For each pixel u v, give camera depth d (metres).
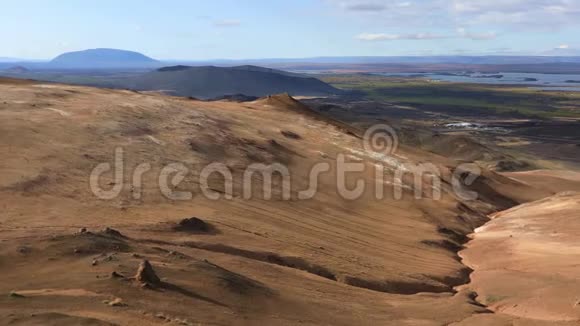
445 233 29.80
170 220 20.06
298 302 13.78
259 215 23.98
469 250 27.66
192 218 20.05
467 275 22.83
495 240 28.88
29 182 20.61
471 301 18.53
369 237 25.44
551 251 25.20
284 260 18.80
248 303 12.48
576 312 16.47
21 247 13.05
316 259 19.73
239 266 16.08
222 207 23.56
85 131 27.66
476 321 15.67
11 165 21.70
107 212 19.78
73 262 12.60
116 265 12.54
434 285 20.27
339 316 13.65
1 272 11.66
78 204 19.92
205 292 12.20
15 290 10.66
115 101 35.72
